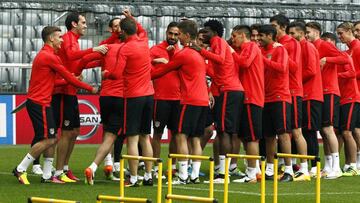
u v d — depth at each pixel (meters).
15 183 43.50
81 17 45.78
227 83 45.03
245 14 70.81
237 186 43.22
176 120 43.62
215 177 47.28
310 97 47.44
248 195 39.53
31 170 50.84
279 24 46.97
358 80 50.94
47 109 43.19
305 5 72.19
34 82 43.09
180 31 43.53
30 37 71.50
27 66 66.25
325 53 48.59
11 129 67.44
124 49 41.50
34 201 21.92
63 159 44.72
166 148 66.38
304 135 48.12
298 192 41.22
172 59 43.41
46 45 43.31
